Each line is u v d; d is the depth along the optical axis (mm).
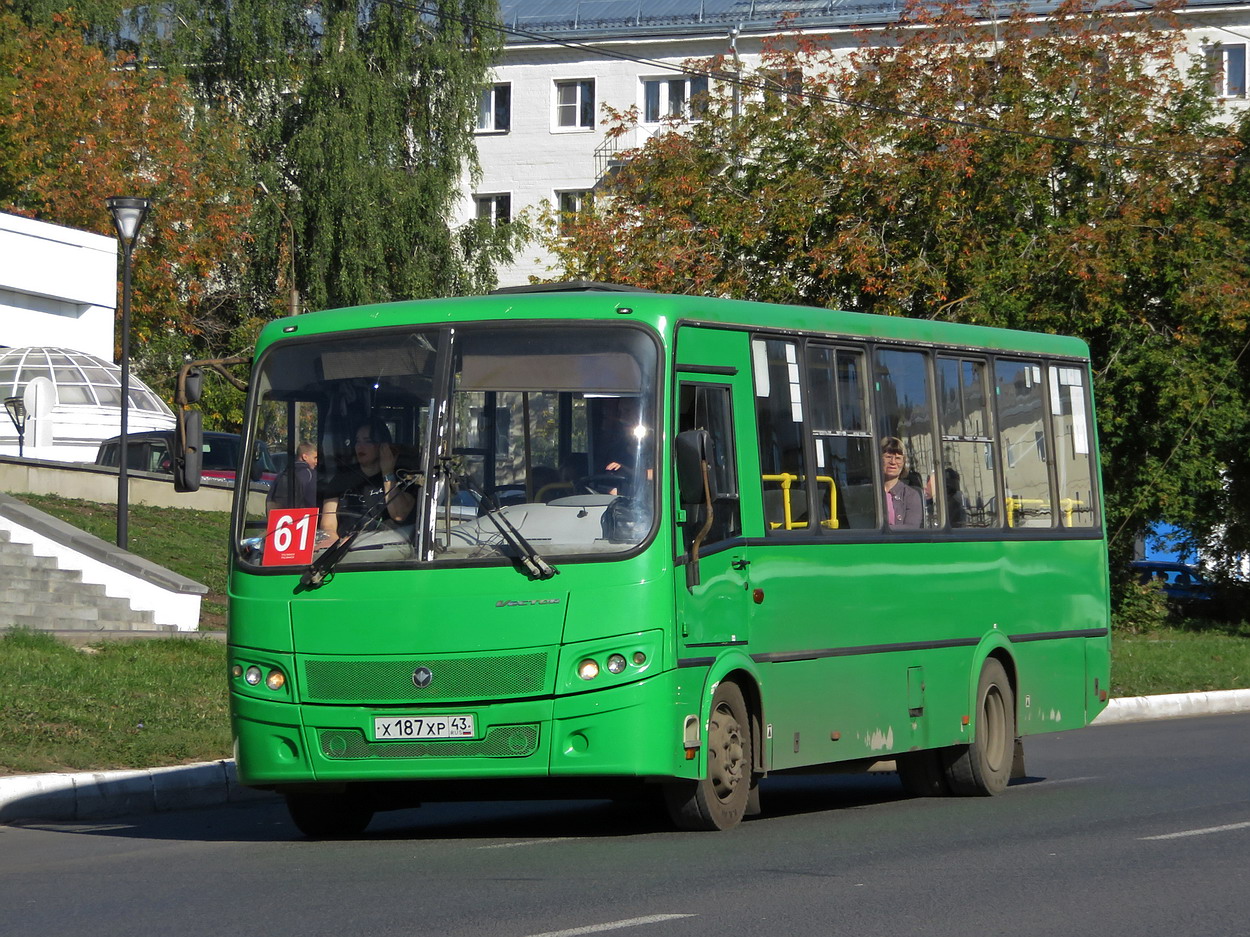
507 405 16031
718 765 16547
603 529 15570
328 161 80375
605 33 100875
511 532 15594
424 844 16219
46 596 34656
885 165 50156
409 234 81375
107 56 85188
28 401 61812
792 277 51562
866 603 18953
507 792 16391
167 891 13328
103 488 47656
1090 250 48281
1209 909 12438
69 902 12844
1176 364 49125
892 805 20125
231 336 85438
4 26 80188
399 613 15531
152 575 35906
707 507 15781
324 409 16422
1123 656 42000
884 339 19953
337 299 81062
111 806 19875
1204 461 50906
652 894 12859
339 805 17484
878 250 49781
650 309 16266
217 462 53562
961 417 21312
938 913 12164
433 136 83438
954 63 51469
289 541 16078
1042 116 51375
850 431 19125
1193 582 66625
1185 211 50406
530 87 102688
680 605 15766
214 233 81562
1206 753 26219
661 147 53500
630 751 15273
